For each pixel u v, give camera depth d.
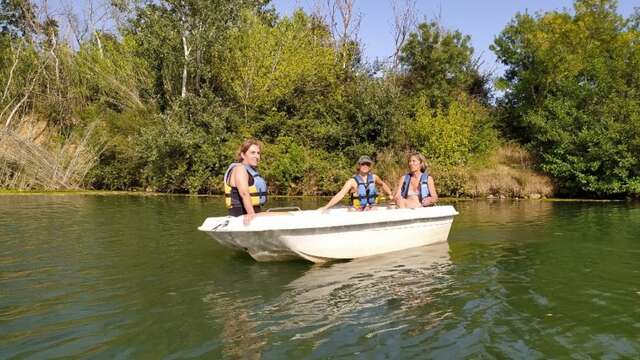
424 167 7.61
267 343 3.52
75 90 24.75
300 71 22.45
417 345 3.52
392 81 22.27
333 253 6.21
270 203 15.08
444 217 7.48
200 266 5.84
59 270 5.58
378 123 20.62
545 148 19.81
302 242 5.96
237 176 5.92
